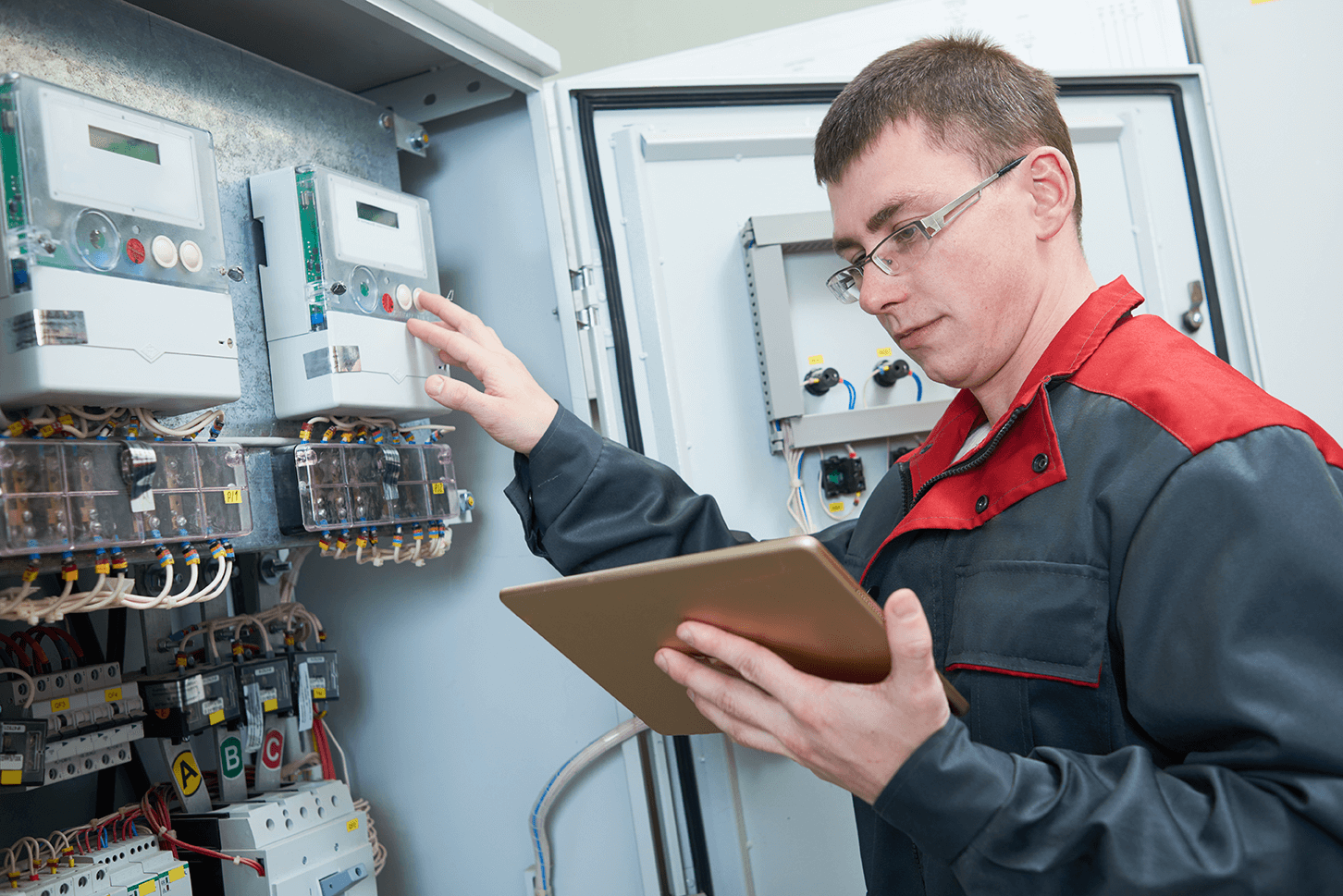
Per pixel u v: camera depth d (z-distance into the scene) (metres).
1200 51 1.95
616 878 1.36
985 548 0.77
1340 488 0.63
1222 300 1.82
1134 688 0.63
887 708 0.58
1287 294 1.89
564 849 1.38
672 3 2.12
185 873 1.01
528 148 1.37
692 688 0.67
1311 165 1.92
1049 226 0.80
